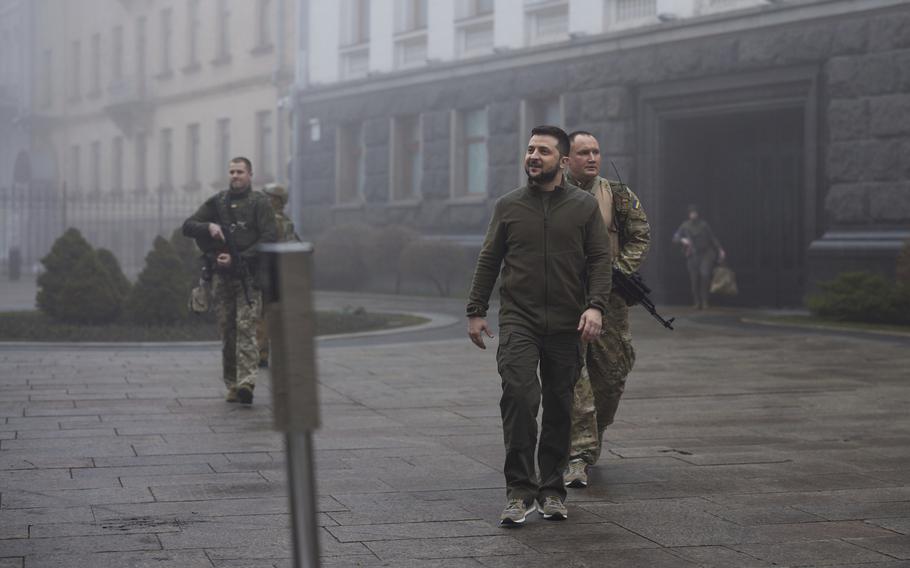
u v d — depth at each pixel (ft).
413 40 124.47
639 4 97.35
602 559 20.10
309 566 11.96
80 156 219.61
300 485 11.96
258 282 39.06
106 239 193.88
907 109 78.69
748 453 30.48
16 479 26.55
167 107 186.09
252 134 161.48
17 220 207.72
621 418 36.42
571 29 102.32
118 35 204.85
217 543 20.95
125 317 70.79
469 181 117.50
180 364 51.78
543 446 23.48
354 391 43.04
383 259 115.55
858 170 81.25
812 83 84.43
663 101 94.94
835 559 20.12
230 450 30.53
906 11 78.69
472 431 33.94
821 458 29.73
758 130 95.71
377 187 127.75
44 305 71.51
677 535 21.83
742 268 96.84
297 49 140.97
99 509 23.58
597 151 26.50
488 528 22.33
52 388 43.01
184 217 177.78
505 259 23.48
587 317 22.81
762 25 86.84
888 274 78.95
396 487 26.02
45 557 19.88
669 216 96.12
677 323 74.59
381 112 126.82
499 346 23.16
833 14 82.48
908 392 42.24
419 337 66.64
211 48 172.55
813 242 83.46
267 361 52.49
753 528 22.38
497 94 110.52
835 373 47.93
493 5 112.68
